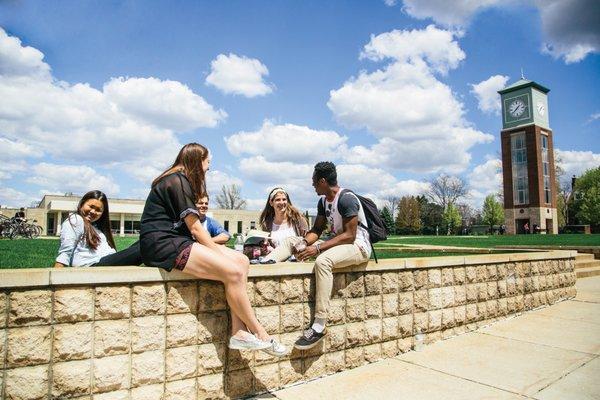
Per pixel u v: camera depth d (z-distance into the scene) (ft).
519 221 173.58
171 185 10.13
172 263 9.71
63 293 8.62
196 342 10.34
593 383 11.98
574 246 44.96
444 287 17.10
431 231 273.54
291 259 14.70
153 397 9.61
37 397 8.25
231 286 10.17
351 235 13.12
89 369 8.84
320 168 13.70
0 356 7.96
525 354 14.85
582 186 221.25
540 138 170.71
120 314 9.29
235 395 10.94
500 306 20.07
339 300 13.42
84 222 12.61
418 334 15.87
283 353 10.68
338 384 12.14
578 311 22.09
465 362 14.03
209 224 15.60
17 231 70.38
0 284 7.90
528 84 170.40
